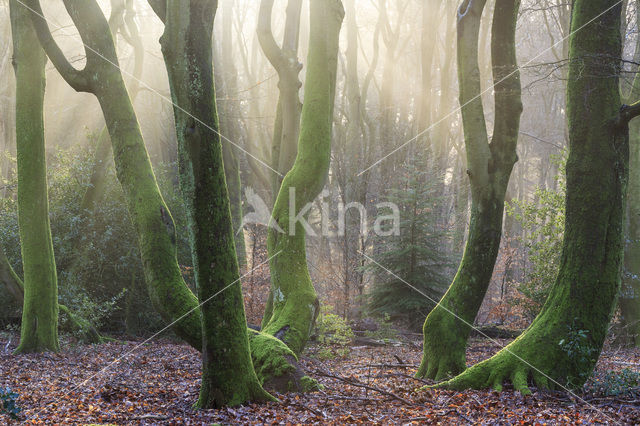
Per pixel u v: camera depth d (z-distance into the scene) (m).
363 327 16.05
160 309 7.80
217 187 6.43
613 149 7.73
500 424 5.88
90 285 17.28
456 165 35.16
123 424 6.08
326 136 10.22
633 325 15.62
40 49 12.60
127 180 8.46
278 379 7.73
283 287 9.75
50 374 9.70
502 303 18.86
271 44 12.04
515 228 33.59
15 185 18.38
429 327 9.24
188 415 6.33
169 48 6.30
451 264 17.95
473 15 9.00
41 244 12.66
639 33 16.73
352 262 20.23
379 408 7.00
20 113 12.48
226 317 6.63
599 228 7.66
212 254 6.48
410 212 18.27
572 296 7.68
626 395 7.28
